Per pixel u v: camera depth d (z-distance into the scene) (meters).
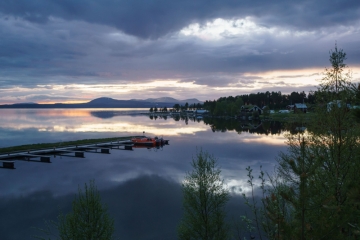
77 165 43.47
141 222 21.91
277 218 6.29
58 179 35.00
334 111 9.84
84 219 14.39
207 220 17.28
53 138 81.81
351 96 9.47
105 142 67.44
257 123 127.81
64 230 14.47
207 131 97.62
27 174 37.59
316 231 5.99
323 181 8.66
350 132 9.46
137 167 41.56
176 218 22.62
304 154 6.46
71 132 99.88
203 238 17.00
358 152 9.05
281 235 6.25
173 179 34.28
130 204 25.77
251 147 57.56
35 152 51.47
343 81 10.30
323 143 9.94
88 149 59.12
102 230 14.66
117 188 30.70
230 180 31.80
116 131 104.12
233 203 24.41
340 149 9.37
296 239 5.98
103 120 178.00
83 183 33.06
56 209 25.02
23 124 136.50
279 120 137.25
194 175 18.31
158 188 30.53
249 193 26.92
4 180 34.59
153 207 25.03
